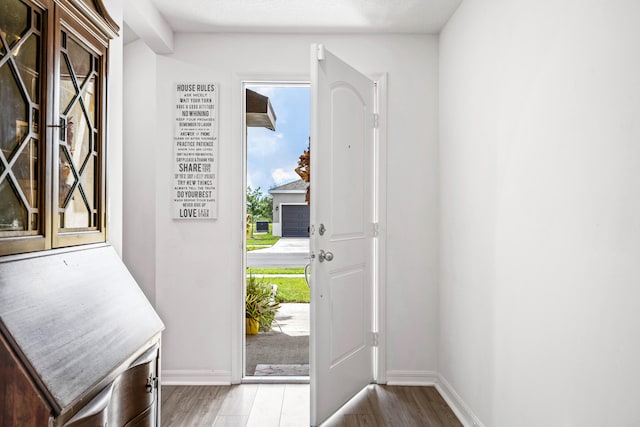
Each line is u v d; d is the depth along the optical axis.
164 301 3.60
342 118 3.14
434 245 3.62
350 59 3.62
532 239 2.08
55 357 1.24
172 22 3.42
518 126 2.23
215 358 3.60
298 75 3.61
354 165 3.31
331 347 2.99
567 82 1.81
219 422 2.92
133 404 1.58
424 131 3.63
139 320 1.74
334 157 3.04
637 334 1.41
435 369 3.61
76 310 1.44
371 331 3.59
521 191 2.20
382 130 3.61
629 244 1.45
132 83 3.69
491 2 2.56
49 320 1.31
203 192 3.60
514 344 2.26
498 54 2.46
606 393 1.56
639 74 1.41
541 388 2.00
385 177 3.60
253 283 5.63
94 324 1.48
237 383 3.59
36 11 1.43
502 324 2.40
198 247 3.61
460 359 3.05
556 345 1.88
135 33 3.53
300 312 6.61
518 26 2.23
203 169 3.60
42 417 1.15
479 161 2.73
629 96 1.45
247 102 4.59
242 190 3.62
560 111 1.86
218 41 3.61
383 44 3.63
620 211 1.49
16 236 1.34
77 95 1.68
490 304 2.56
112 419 1.44
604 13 1.58
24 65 1.38
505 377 2.36
